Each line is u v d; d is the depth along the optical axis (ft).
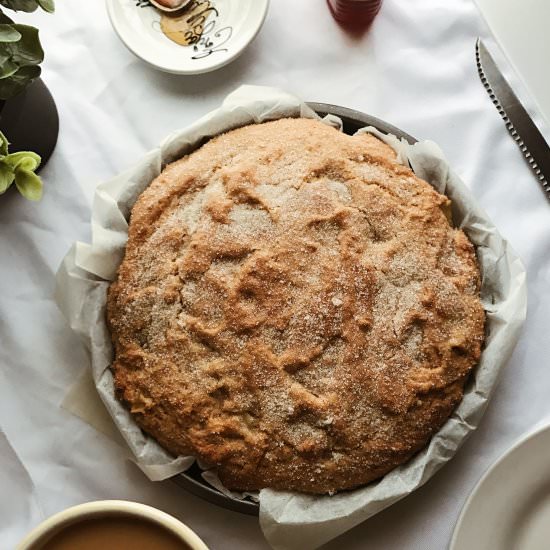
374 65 2.17
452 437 1.86
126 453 1.98
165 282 1.85
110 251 1.90
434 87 2.16
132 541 1.81
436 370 1.83
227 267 1.84
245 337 1.81
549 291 2.08
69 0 2.16
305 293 1.82
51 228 2.09
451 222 1.96
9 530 2.00
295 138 1.92
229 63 2.14
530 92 2.13
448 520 1.99
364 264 1.83
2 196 2.09
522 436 1.92
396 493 1.83
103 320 1.91
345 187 1.89
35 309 2.06
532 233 2.10
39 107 2.03
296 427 1.80
